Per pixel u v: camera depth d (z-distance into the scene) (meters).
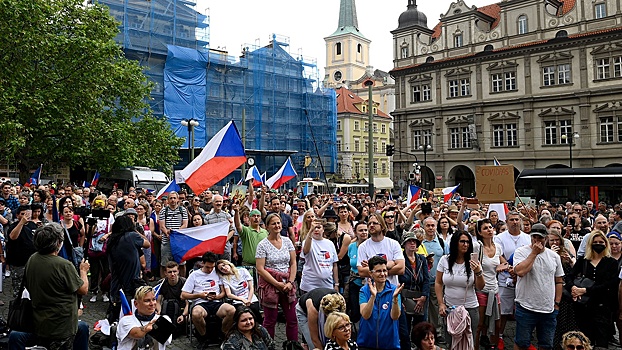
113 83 32.47
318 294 6.73
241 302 8.52
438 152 54.00
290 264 8.08
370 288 6.48
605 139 44.09
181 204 12.70
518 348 7.30
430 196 24.73
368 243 7.84
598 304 7.97
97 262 11.82
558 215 15.90
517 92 48.75
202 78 50.34
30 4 26.30
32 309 5.96
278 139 58.47
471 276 7.44
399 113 56.91
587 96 44.56
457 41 53.19
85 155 30.50
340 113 84.06
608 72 43.78
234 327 6.13
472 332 7.48
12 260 9.80
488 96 50.59
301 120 61.62
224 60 53.34
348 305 8.10
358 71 113.50
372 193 22.58
